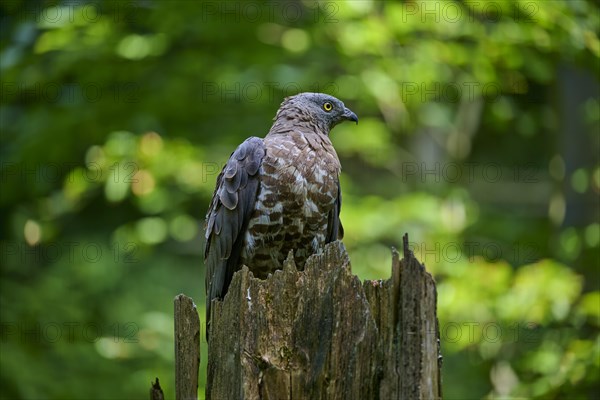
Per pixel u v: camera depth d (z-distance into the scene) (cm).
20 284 1575
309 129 873
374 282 598
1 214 1708
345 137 1416
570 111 1430
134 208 1791
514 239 1469
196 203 1561
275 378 591
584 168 1414
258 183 820
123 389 1423
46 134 1369
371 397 583
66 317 1493
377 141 1400
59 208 1419
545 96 1725
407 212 1289
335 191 841
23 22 1345
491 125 1672
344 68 1362
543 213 1761
